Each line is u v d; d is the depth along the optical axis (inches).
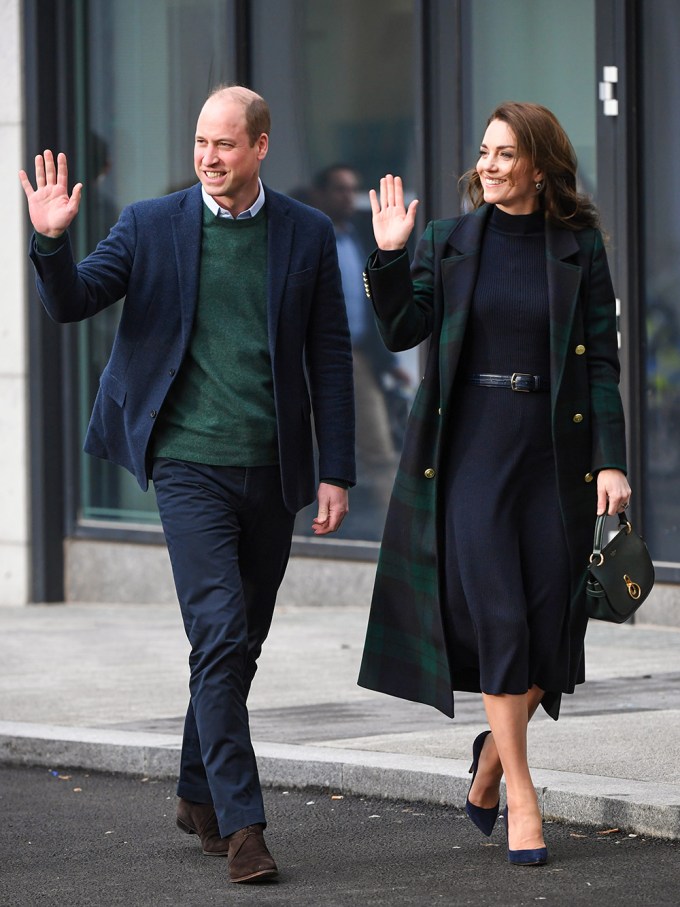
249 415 362.3
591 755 436.8
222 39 808.3
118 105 848.3
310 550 777.6
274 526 370.9
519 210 360.8
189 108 823.7
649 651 629.0
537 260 358.3
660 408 671.8
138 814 428.5
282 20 788.6
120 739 487.8
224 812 349.1
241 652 353.1
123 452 371.9
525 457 356.2
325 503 380.5
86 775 483.2
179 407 364.8
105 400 371.9
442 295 361.4
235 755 350.0
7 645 702.5
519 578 353.7
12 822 422.0
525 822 357.1
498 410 355.9
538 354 356.2
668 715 496.1
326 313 378.6
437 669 361.1
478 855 371.2
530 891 338.6
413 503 363.6
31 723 519.8
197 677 354.3
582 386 356.5
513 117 353.4
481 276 358.3
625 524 358.6
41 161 353.4
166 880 357.7
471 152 729.6
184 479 362.0
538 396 355.9
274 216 366.9
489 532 352.8
